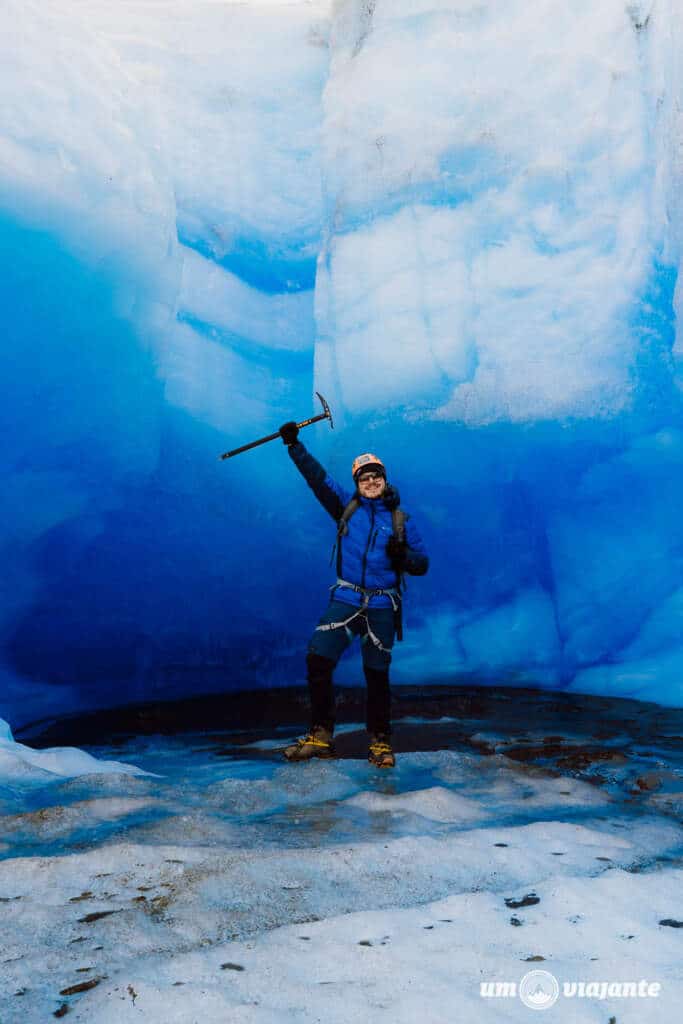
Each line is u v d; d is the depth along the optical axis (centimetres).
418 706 590
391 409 698
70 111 607
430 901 240
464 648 684
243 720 571
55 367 586
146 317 643
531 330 674
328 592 712
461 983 186
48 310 578
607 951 200
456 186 705
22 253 562
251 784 370
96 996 181
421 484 691
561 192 679
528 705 590
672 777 391
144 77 725
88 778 373
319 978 190
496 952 201
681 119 707
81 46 640
